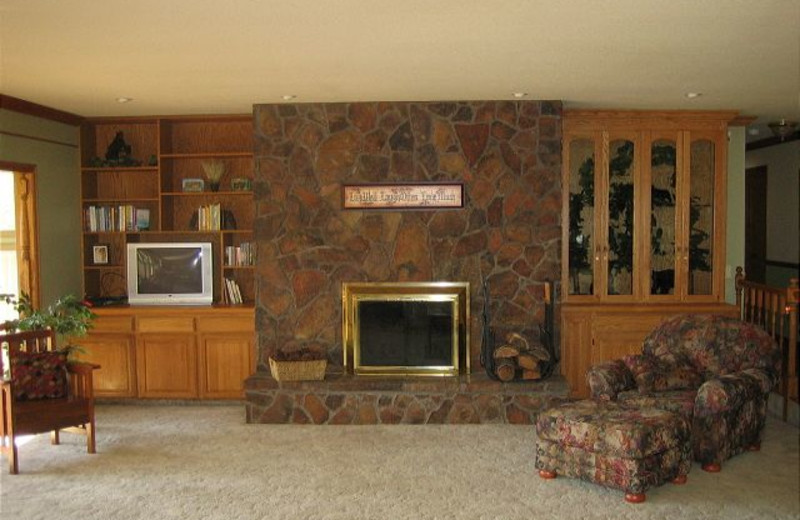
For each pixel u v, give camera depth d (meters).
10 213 5.92
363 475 4.27
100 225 6.36
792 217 8.20
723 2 3.05
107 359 6.02
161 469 4.40
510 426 5.29
